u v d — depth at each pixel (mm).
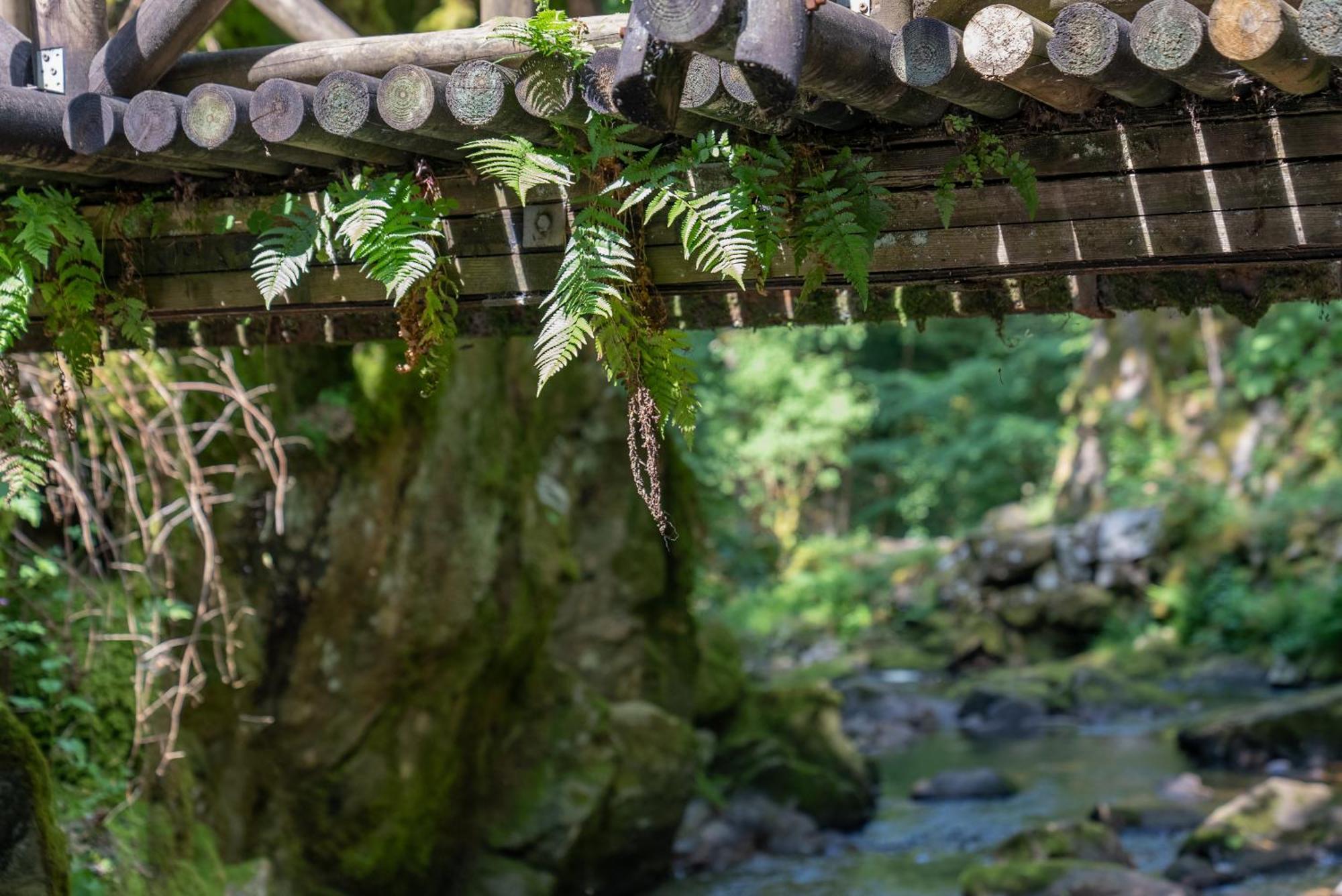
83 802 4434
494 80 2623
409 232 2877
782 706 8477
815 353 20047
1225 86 2367
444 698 5906
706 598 15883
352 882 5605
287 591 5418
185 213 3328
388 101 2674
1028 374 20906
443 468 5816
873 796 8273
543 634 6469
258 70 3223
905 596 15312
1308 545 12477
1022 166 2627
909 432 22203
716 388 16969
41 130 3023
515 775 6398
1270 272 3393
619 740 6629
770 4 2146
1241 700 11203
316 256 3248
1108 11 2240
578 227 2697
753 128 2697
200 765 5109
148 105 2879
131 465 4871
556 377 7672
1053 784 8547
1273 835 6402
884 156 2777
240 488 5301
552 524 6602
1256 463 13805
